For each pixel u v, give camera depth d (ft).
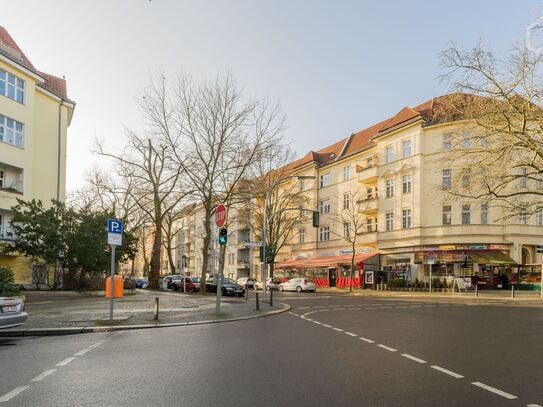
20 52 104.83
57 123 112.06
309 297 102.37
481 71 72.38
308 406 17.42
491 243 118.83
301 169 185.06
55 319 46.24
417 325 43.68
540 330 39.42
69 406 17.54
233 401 18.08
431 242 126.21
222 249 53.93
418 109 144.66
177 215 147.02
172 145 103.91
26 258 94.99
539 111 71.87
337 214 164.04
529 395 18.72
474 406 17.34
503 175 74.69
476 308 66.23
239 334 37.91
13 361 26.37
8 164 93.15
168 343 32.94
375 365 24.66
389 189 140.97
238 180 110.83
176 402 17.98
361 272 142.51
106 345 32.17
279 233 171.42
